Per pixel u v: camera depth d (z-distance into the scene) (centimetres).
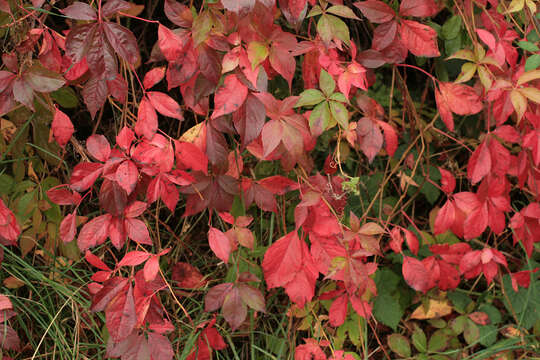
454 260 150
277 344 154
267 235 156
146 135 135
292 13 133
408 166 160
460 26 146
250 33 132
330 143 159
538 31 146
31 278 151
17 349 141
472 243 165
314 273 141
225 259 139
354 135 142
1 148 146
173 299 153
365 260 145
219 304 140
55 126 137
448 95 143
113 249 154
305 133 137
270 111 135
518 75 141
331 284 153
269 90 150
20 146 145
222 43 132
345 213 157
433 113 164
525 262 162
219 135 136
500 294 161
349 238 141
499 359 157
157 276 140
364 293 147
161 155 135
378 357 160
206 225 159
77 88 150
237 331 154
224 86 133
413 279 147
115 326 136
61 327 151
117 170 134
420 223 165
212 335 145
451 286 151
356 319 153
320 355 148
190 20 132
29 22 139
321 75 136
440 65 150
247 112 134
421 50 139
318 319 151
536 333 158
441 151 163
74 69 134
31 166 149
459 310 158
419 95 165
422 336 158
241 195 143
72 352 147
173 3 131
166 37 131
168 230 155
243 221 144
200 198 139
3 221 141
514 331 159
